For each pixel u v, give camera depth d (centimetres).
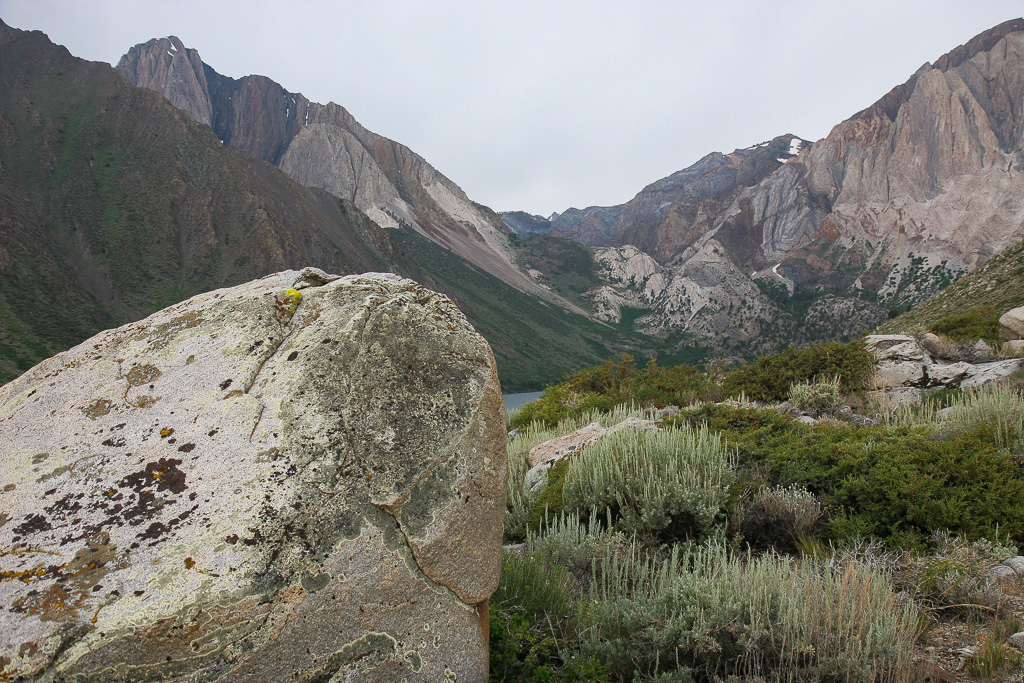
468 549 256
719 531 496
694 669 314
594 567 431
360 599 216
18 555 196
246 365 248
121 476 217
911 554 447
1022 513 454
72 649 180
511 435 1095
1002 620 360
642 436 636
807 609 323
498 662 310
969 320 1375
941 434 645
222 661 193
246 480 214
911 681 297
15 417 255
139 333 276
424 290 294
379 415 243
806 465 591
